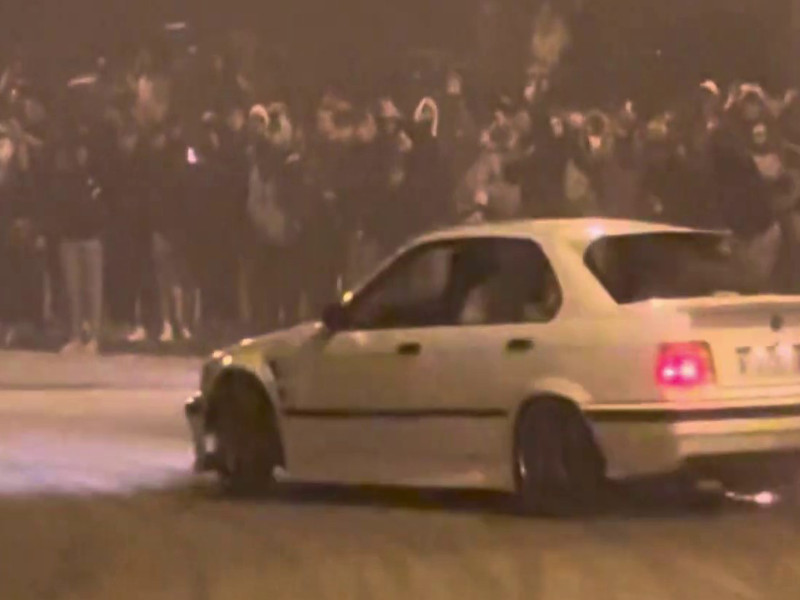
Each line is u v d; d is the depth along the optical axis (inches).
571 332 1214.3
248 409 1402.6
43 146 2564.0
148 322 2576.3
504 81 2623.0
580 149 2417.6
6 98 2598.4
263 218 2496.3
